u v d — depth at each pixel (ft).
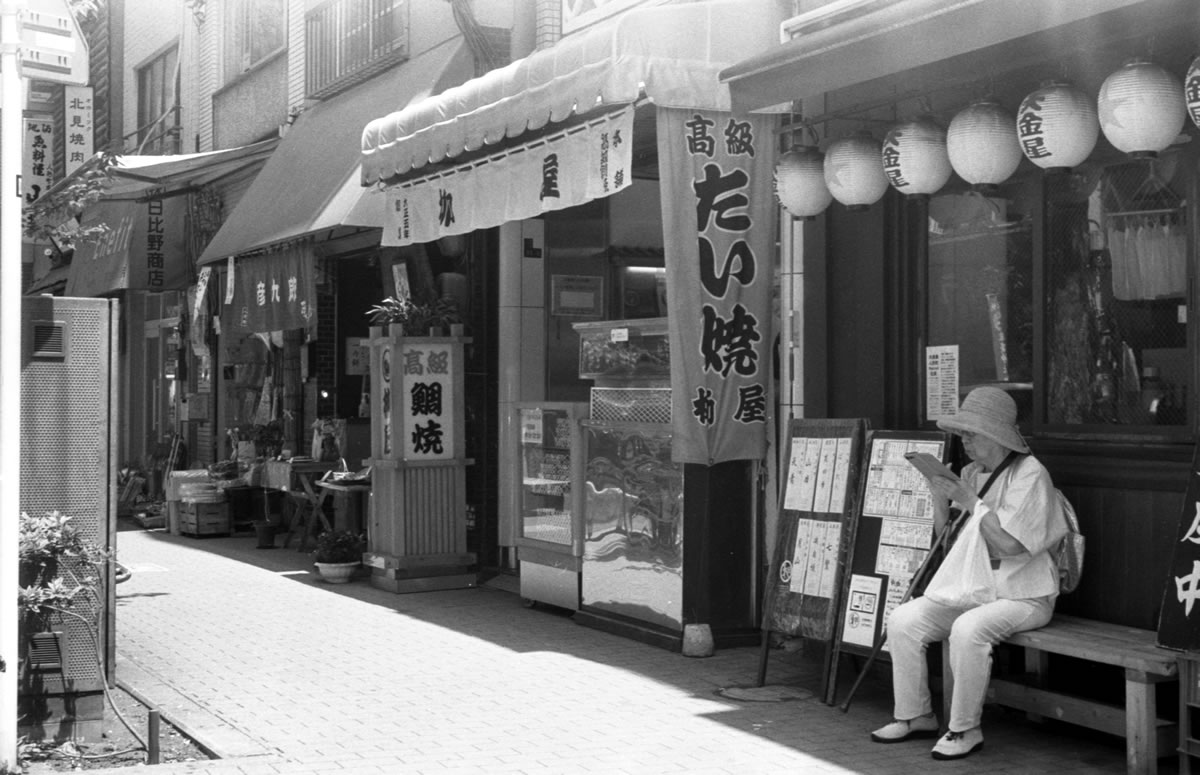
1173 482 21.04
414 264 41.91
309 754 20.52
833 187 24.82
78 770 19.43
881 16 20.53
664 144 26.78
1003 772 19.65
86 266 66.80
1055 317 23.56
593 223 39.73
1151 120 19.70
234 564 43.83
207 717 23.02
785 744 21.12
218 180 58.85
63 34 19.88
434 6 44.01
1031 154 21.34
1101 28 19.65
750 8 27.20
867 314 26.61
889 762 20.15
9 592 18.69
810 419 24.99
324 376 51.21
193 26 67.36
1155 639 20.10
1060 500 21.30
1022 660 23.75
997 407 21.35
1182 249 21.65
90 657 21.54
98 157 30.09
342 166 41.60
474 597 36.45
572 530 32.35
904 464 23.09
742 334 27.53
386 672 26.55
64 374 21.77
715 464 27.91
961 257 25.44
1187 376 21.34
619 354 30.78
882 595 22.84
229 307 50.65
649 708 23.44
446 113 32.40
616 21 26.32
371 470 38.96
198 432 64.75
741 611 28.73
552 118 27.81
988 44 19.04
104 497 21.97
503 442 38.40
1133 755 18.93
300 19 54.54
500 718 22.77
